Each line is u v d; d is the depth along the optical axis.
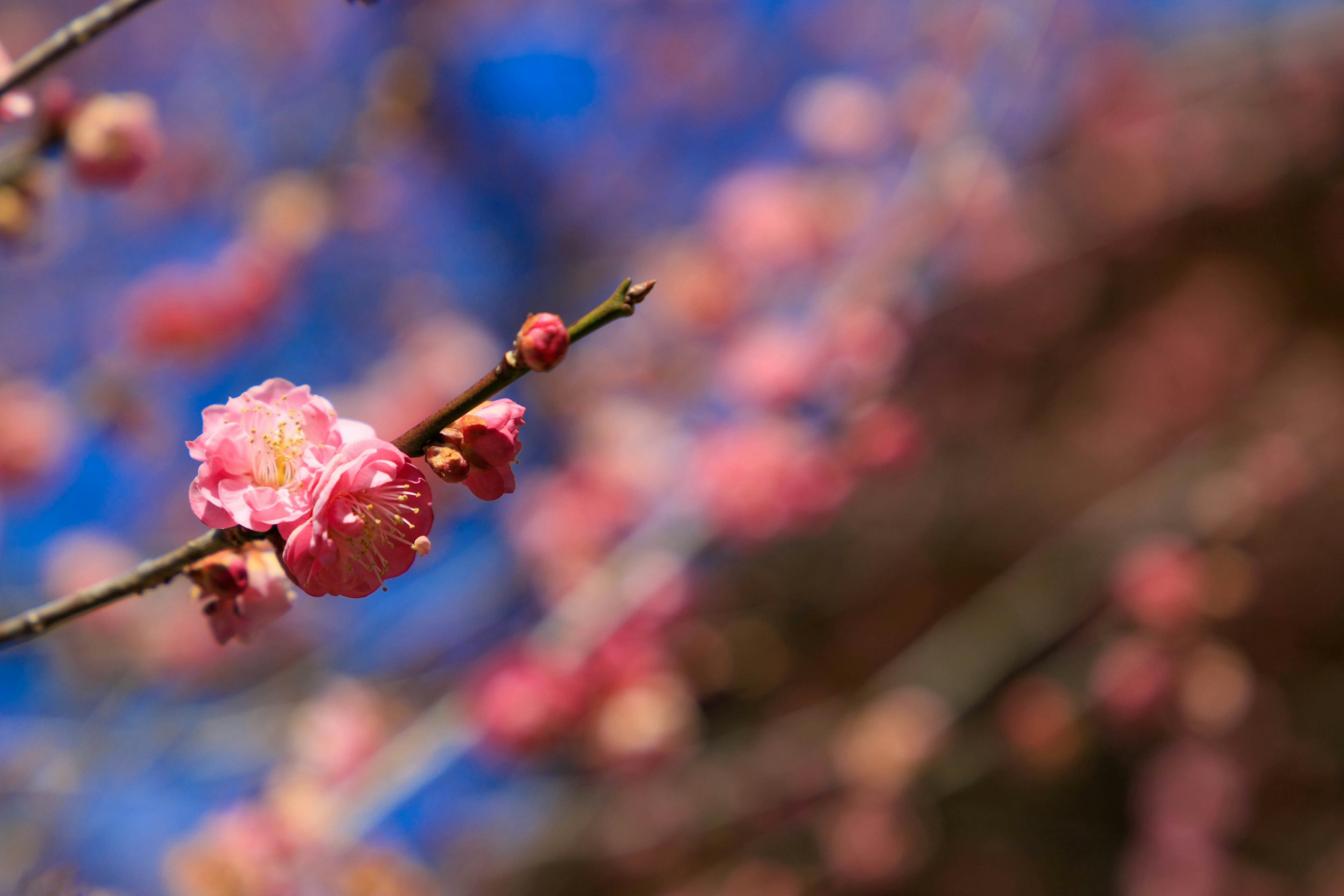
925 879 6.00
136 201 5.00
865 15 6.54
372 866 3.54
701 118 6.54
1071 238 6.92
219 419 1.50
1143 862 6.00
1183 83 7.49
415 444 1.46
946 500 6.71
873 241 4.75
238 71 5.53
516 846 4.66
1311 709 6.41
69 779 3.75
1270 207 7.86
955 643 5.43
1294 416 7.02
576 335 1.38
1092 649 5.52
